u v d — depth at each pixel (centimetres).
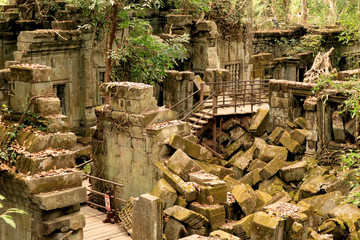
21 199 1367
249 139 2208
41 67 1405
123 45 2317
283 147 2012
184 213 1508
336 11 3734
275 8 3606
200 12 2750
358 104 1672
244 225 1509
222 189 1584
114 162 1831
